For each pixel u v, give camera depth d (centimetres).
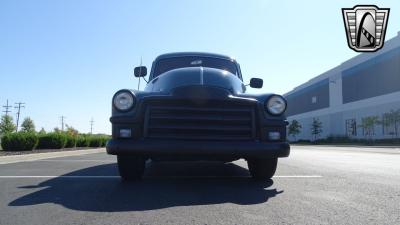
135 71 796
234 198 459
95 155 1569
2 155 1257
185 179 623
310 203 429
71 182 601
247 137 534
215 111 530
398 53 4875
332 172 729
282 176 661
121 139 526
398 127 4884
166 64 769
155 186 549
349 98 6103
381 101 5234
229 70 762
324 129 7031
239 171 746
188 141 519
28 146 1747
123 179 608
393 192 496
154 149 516
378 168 821
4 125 5669
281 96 552
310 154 1571
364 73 5659
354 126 5959
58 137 2022
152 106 527
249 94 559
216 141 524
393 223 346
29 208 411
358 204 423
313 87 7550
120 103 530
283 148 536
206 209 402
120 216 375
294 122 8175
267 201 441
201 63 762
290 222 350
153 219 363
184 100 527
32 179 643
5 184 584
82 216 376
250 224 345
